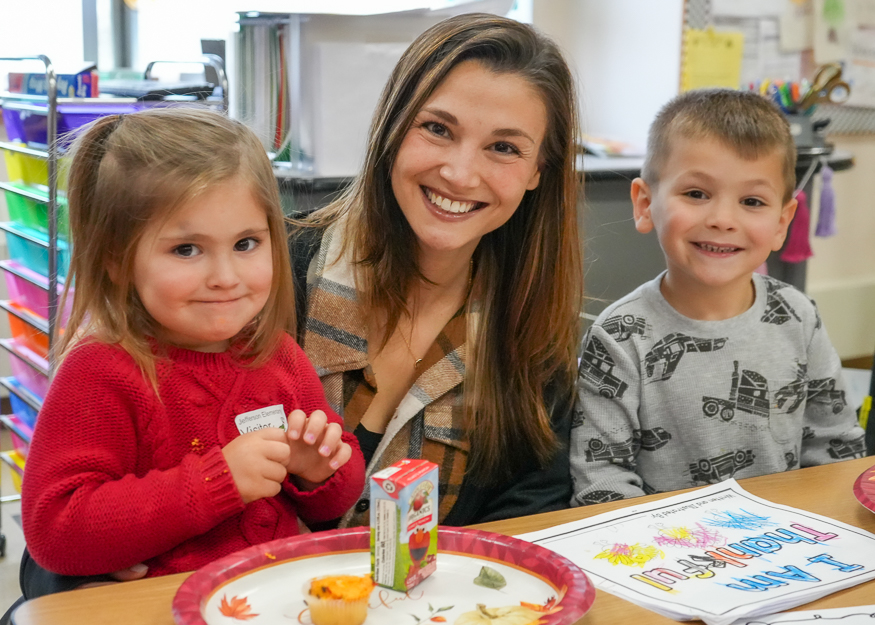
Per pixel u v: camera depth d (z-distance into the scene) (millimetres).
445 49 1010
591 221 2119
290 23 1740
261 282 859
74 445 790
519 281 1142
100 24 2531
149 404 825
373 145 1081
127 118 874
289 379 957
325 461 896
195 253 826
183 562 834
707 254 1235
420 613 660
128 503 761
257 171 871
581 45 3105
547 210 1127
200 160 823
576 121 1114
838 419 1313
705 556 789
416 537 695
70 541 756
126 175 817
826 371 1314
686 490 955
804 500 927
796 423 1298
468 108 993
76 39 2527
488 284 1155
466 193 1020
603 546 809
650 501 922
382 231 1114
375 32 1766
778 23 2998
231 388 886
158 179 804
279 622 643
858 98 3295
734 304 1286
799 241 2385
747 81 2969
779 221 1295
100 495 767
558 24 3107
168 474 785
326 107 1755
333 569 724
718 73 2889
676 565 771
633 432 1283
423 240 1058
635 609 688
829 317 3445
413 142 1026
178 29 2553
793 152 1270
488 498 1187
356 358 1123
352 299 1132
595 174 2094
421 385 1120
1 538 1956
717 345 1267
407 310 1149
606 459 1238
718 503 914
